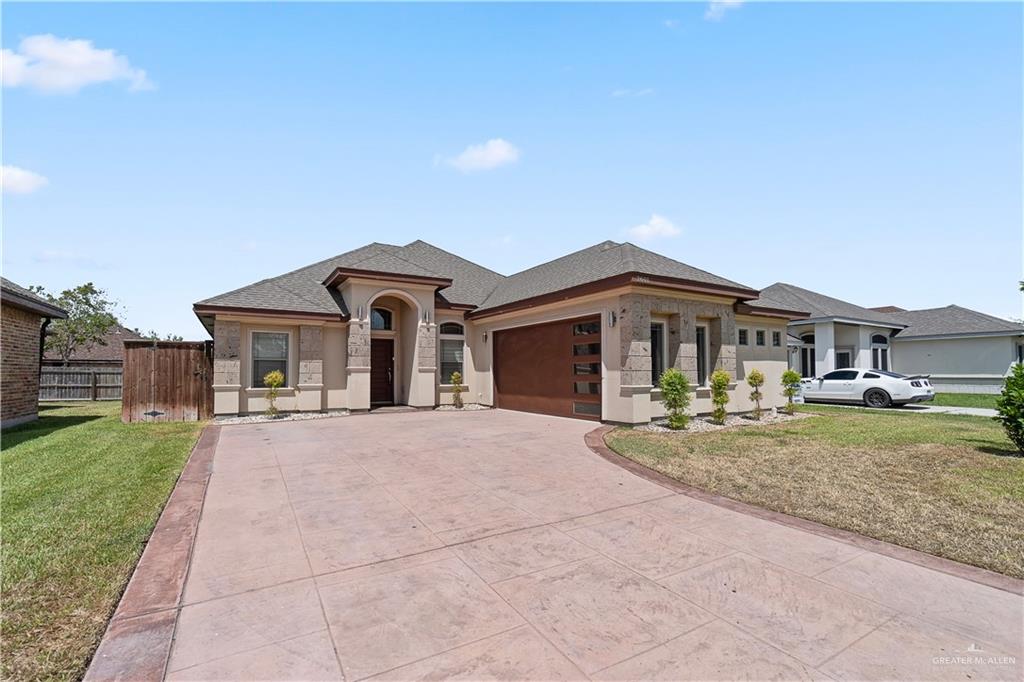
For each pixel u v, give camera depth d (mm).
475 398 17469
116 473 6984
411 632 2953
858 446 9078
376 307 16844
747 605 3305
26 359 12672
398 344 17125
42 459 7977
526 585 3602
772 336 15578
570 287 12547
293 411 14281
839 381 18453
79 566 3863
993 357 23391
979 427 11609
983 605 3307
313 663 2629
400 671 2559
